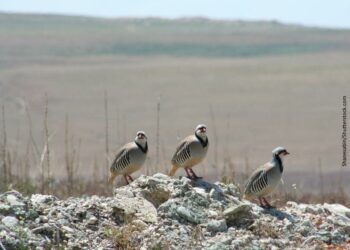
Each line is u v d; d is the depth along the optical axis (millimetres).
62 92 91250
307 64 118375
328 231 15984
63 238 14672
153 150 47969
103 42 182625
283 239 15539
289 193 22750
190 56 160250
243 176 24172
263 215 16531
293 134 63094
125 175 19781
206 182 17391
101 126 67062
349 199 25484
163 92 92000
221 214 15844
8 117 72250
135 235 14898
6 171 22766
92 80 102062
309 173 45156
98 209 15703
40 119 72000
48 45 174875
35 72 111125
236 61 134250
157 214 15688
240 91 91688
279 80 100125
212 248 14477
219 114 75750
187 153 18516
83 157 48625
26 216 14961
